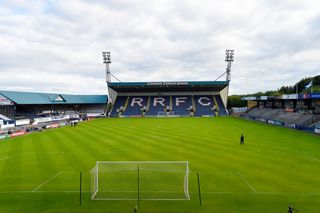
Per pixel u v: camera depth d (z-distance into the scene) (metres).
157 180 16.08
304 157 22.06
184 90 89.38
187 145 27.80
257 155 22.84
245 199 13.09
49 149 26.48
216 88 86.12
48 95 74.06
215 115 78.75
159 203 12.74
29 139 33.72
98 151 25.19
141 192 14.17
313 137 33.44
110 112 82.00
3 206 12.57
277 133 37.38
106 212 11.82
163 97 90.19
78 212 11.83
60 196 13.84
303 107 57.91
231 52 80.75
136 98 90.00
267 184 15.29
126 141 30.80
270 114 62.06
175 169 18.41
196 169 18.48
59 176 17.36
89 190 14.62
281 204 12.44
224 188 14.70
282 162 20.41
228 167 18.98
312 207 12.07
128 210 12.01
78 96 89.00
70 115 77.56
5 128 47.44
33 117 66.50
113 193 14.10
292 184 15.26
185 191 14.23
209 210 11.85
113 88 85.69
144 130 41.97
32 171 18.59
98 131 41.25
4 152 25.30
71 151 25.33
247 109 83.38
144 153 24.06
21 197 13.74
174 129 43.03
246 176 16.83
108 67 83.56
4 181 16.41
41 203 12.91
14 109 59.56
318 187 14.73
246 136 34.31
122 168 18.61
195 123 54.06
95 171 17.58
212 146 27.16
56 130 43.56
